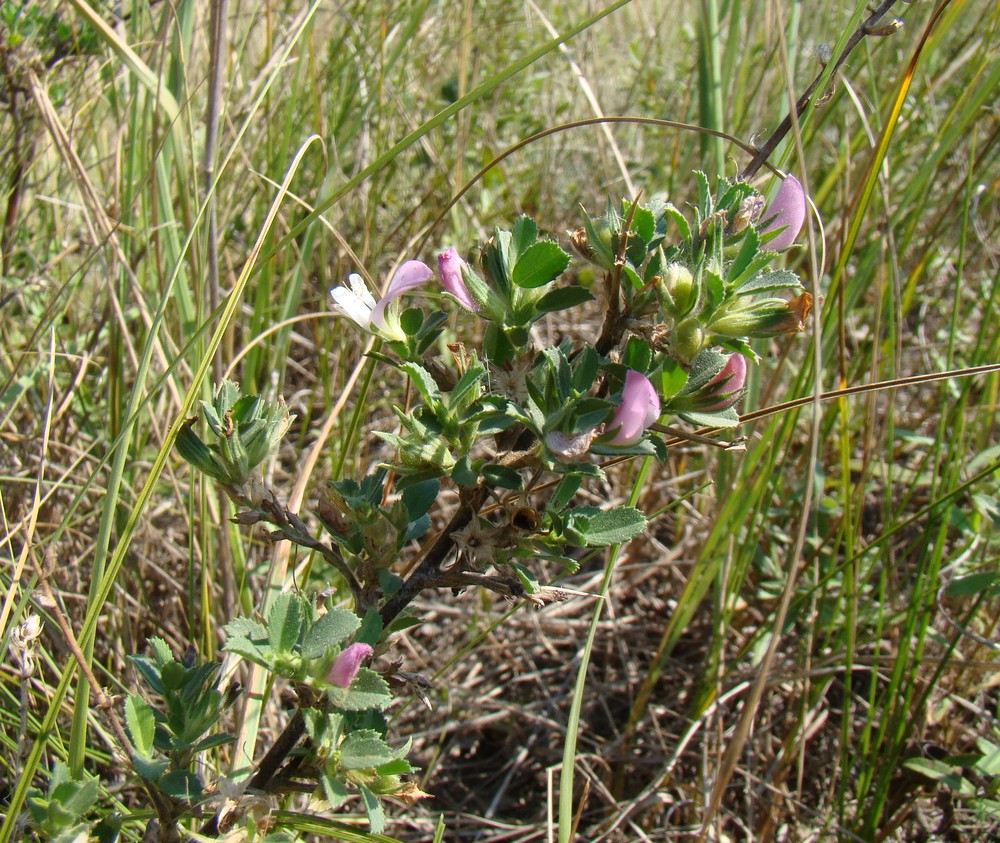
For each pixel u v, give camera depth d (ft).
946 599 0.99
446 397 0.48
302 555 0.93
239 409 0.50
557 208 1.49
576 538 0.47
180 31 0.84
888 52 1.26
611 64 1.74
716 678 0.95
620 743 0.96
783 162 0.74
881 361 1.11
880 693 0.99
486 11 1.47
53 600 0.53
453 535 0.50
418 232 1.26
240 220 1.22
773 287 0.46
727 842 0.89
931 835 0.88
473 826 0.93
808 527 1.03
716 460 1.11
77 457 0.97
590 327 1.35
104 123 1.21
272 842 0.50
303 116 1.19
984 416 1.08
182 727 0.51
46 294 1.05
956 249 1.37
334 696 0.46
